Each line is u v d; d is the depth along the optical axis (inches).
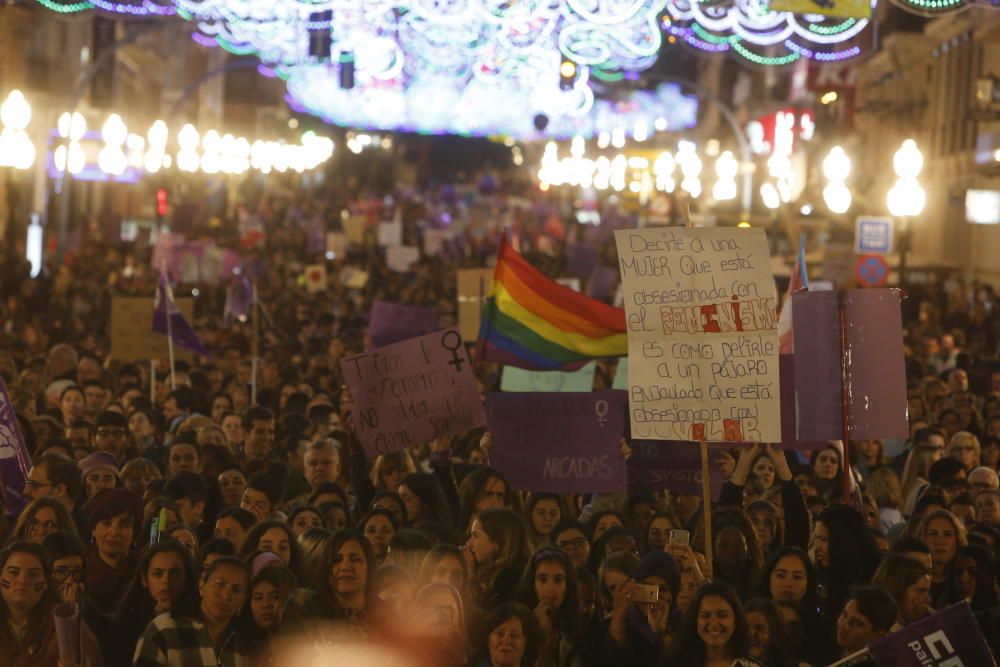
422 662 437.7
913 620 518.6
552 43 1450.5
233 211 3814.0
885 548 623.2
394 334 1123.9
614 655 511.8
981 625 530.0
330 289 2155.5
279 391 1054.4
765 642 494.9
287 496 709.3
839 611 554.3
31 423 763.4
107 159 1508.4
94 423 823.1
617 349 756.6
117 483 639.8
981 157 2445.9
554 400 687.1
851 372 637.9
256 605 484.7
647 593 500.1
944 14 1056.2
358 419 714.8
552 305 756.0
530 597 516.7
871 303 636.7
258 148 2536.9
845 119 2977.4
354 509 716.7
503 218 4030.5
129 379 1080.2
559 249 2898.6
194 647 468.1
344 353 1235.9
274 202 4645.7
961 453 843.4
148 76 4340.6
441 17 1336.1
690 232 574.2
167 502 585.3
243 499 650.2
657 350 572.7
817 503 685.9
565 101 1467.8
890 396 636.7
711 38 1384.1
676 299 572.7
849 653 488.1
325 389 1087.0
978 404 1178.0
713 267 571.8
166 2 1315.2
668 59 4685.0
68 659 431.5
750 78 4640.8
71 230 3496.6
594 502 721.0
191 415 875.4
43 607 469.7
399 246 2736.2
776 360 566.3
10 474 634.8
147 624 491.2
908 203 974.4
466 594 514.6
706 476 565.3
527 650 487.5
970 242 2876.5
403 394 713.6
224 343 1338.6
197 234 2551.7
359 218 3046.3
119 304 1109.1
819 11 1029.2
